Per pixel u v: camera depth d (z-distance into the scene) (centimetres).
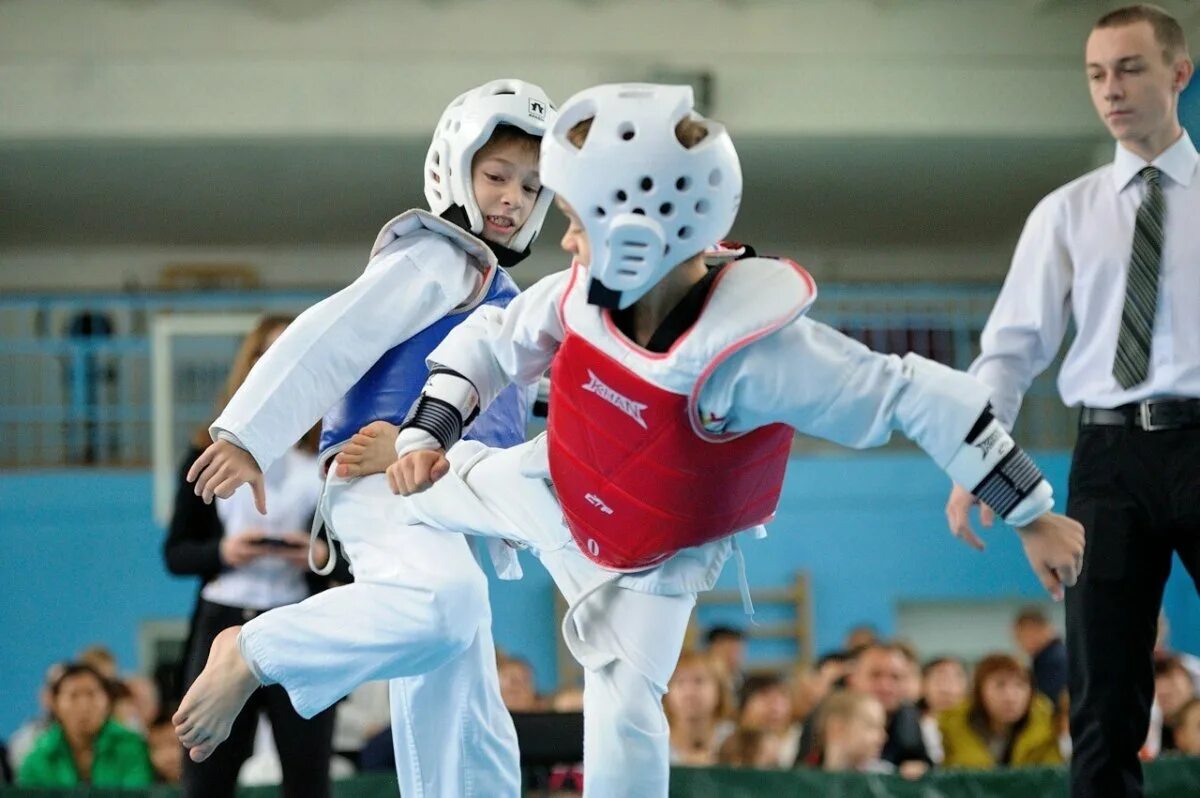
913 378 279
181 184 1579
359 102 1426
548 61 1439
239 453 337
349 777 541
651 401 282
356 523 354
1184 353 404
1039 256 432
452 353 314
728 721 812
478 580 345
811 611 1321
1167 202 417
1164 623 1048
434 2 1436
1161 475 401
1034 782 533
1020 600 1353
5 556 1298
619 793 301
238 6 1427
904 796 532
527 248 378
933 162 1558
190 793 445
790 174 1591
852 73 1462
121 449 1508
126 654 1291
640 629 304
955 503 415
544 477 324
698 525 296
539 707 840
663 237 268
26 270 1772
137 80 1422
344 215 1695
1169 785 528
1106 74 418
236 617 464
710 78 1445
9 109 1412
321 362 344
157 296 1459
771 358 275
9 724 1274
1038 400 1546
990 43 1473
